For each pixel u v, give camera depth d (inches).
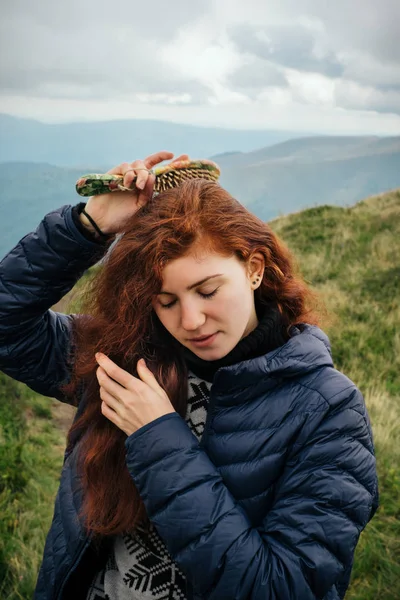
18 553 123.9
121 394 49.9
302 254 484.7
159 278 46.0
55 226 57.7
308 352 49.6
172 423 48.4
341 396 47.9
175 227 45.4
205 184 50.6
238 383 48.9
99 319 54.7
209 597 45.1
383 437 173.8
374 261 424.8
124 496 52.2
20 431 202.1
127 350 52.9
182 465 46.7
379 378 234.1
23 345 63.1
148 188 53.6
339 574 44.9
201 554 44.4
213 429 50.2
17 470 163.9
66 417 237.8
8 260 59.7
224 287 46.1
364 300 344.5
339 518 45.4
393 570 114.0
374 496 49.8
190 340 48.4
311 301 58.9
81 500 56.9
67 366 65.6
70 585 56.4
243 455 48.2
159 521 46.3
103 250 58.9
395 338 269.3
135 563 53.7
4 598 111.1
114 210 56.4
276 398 49.0
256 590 43.3
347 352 263.3
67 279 60.5
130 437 48.4
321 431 47.3
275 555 44.4
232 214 48.8
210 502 45.5
